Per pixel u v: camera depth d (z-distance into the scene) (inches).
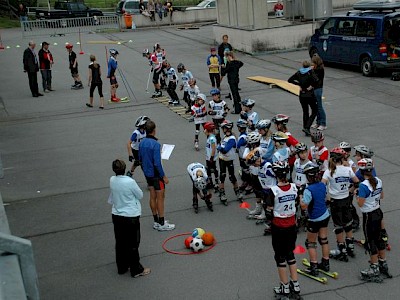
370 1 808.3
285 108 663.8
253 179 372.8
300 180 350.3
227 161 402.3
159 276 317.7
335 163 310.8
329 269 310.5
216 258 333.4
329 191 317.4
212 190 432.5
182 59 1024.9
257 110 661.3
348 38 816.9
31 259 169.5
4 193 463.8
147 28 1568.7
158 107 713.0
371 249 295.1
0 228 199.3
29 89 868.0
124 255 319.3
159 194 367.2
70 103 764.6
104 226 391.2
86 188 465.1
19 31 1620.3
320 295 288.4
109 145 574.6
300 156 345.1
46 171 512.4
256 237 356.8
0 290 149.2
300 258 327.3
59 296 303.3
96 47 1233.4
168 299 293.4
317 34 888.9
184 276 315.9
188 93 657.6
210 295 294.4
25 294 155.9
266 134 370.6
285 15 1165.1
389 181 429.7
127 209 310.2
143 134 437.4
